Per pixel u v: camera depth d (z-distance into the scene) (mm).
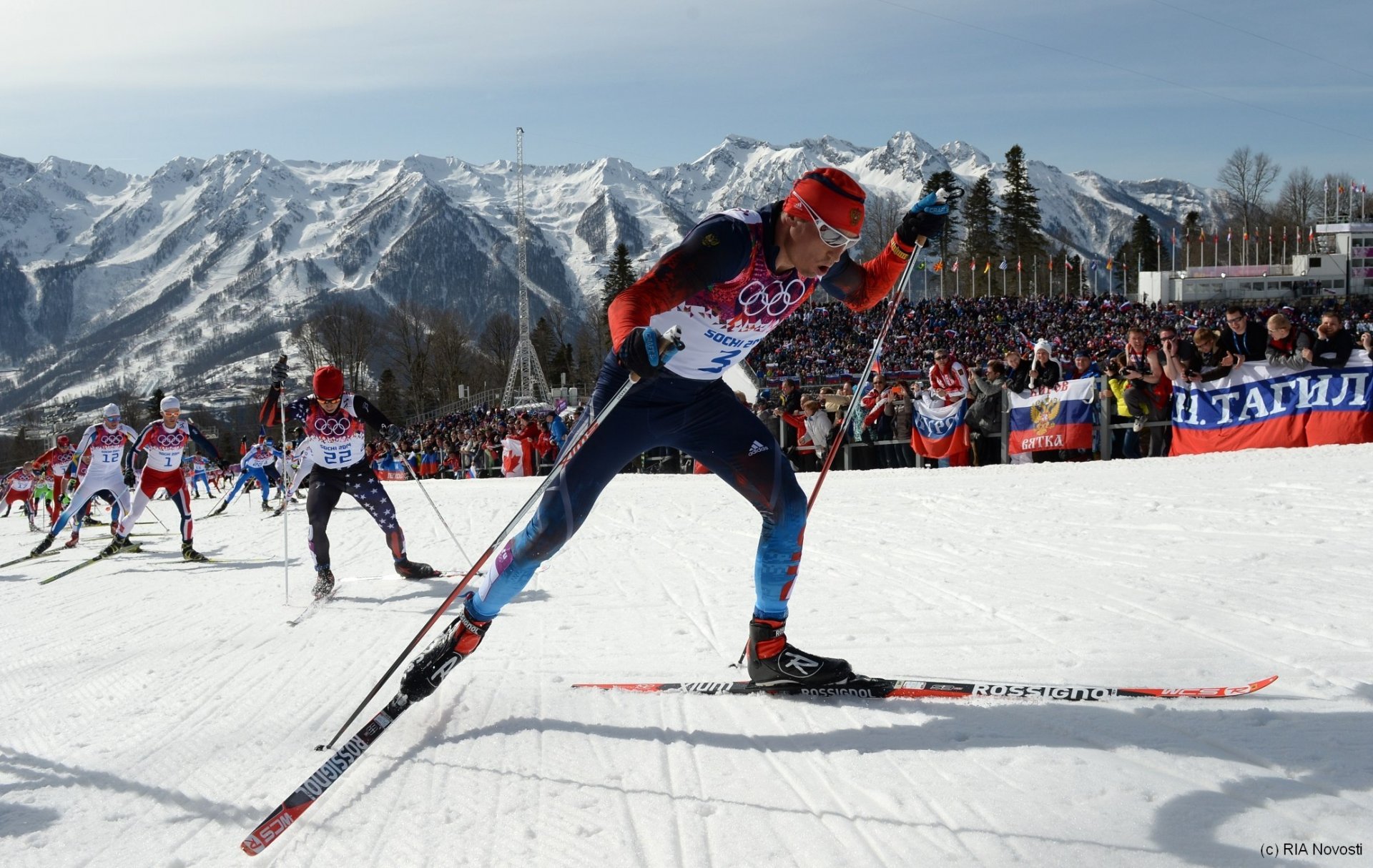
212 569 7645
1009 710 2529
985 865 1730
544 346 88312
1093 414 10031
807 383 39438
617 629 3939
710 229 2428
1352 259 68938
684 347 2588
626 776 2324
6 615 6008
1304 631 2988
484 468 22828
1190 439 9562
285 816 2125
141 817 2309
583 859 1896
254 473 14266
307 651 4070
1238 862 1676
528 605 4578
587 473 2721
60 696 3598
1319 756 2055
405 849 2016
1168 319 47062
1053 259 66062
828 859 1809
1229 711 2355
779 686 2855
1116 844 1768
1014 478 8398
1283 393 8766
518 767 2441
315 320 80250
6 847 2160
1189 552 4422
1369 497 5516
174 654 4211
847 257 3002
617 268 73938
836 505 7461
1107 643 3068
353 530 9367
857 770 2230
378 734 2652
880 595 4113
